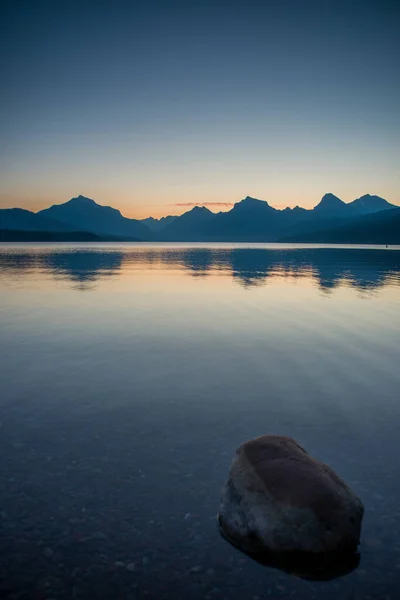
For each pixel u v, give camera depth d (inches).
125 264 1926.7
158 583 128.5
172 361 385.1
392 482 185.9
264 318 601.3
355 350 426.3
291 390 310.3
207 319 591.5
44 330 514.9
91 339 468.8
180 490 178.2
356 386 320.2
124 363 377.1
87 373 348.2
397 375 347.6
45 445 220.1
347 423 251.8
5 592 124.3
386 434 236.5
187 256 2972.4
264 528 141.7
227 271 1547.7
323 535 139.3
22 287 958.4
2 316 607.5
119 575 131.3
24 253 3090.6
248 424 249.1
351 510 146.3
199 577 131.0
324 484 148.4
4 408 272.4
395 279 1242.6
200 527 154.5
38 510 163.3
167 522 156.9
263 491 148.2
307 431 240.2
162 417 258.7
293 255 3363.7
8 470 193.8
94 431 237.9
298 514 140.6
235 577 131.1
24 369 358.9
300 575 132.6
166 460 204.5
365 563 137.3
